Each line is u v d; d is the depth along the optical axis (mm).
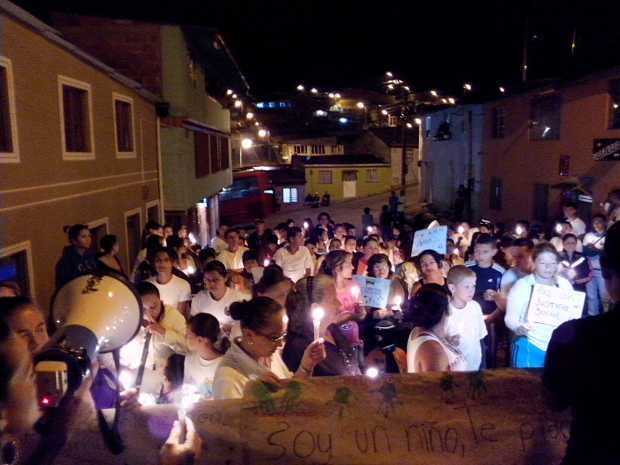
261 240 12289
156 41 16859
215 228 29625
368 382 3350
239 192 38312
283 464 3301
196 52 19484
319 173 55156
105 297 2422
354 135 67062
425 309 4391
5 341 1815
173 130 16969
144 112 15492
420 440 3357
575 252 10016
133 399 3158
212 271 6465
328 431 3326
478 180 29719
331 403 3332
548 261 5488
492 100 27656
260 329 3557
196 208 22203
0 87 8125
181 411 2938
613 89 19188
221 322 6504
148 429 3125
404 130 45750
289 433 3303
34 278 8828
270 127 73938
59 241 9844
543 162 23344
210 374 4570
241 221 38250
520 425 3377
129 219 14305
